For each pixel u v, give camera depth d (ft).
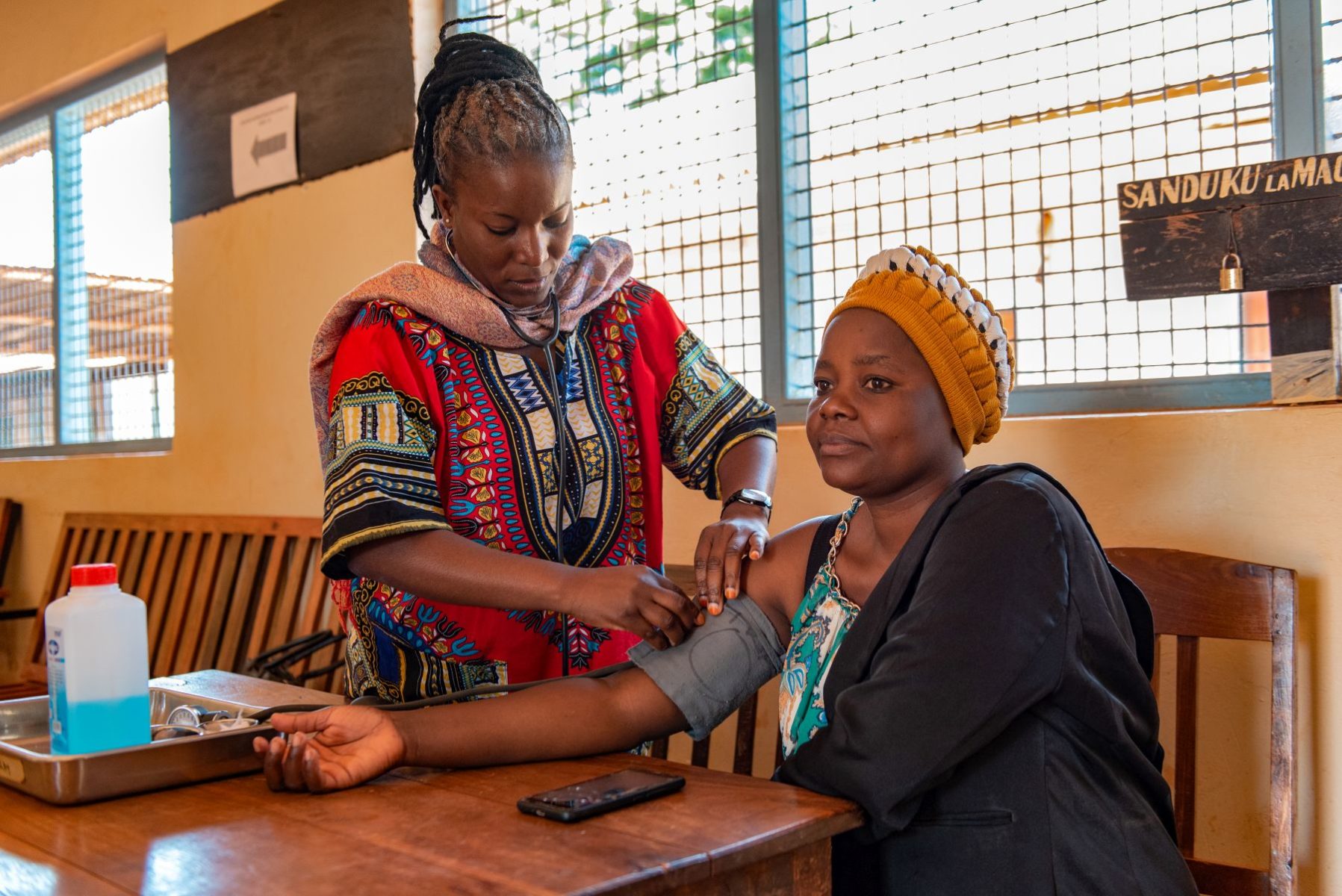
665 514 7.51
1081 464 5.61
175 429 11.02
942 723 3.05
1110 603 3.39
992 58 6.37
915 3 6.66
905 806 3.12
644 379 4.71
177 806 3.26
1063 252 6.16
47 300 13.47
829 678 3.49
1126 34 5.91
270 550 9.87
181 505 10.97
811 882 3.05
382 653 4.36
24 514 12.88
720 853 2.72
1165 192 5.25
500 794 3.30
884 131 6.82
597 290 4.66
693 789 3.28
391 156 8.92
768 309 7.23
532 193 4.06
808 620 3.79
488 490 4.22
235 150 10.25
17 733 4.06
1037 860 3.09
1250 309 5.61
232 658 9.61
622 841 2.81
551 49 8.66
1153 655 3.60
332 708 3.63
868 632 3.41
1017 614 3.10
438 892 2.50
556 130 4.16
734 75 7.51
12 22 12.96
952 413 3.54
